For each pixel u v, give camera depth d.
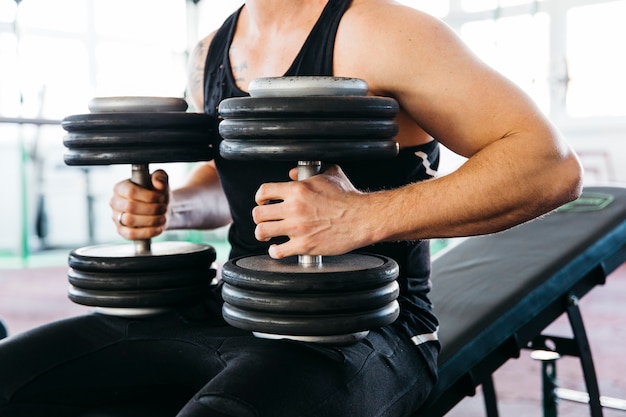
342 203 1.18
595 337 3.77
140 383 1.46
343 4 1.35
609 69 6.78
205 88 1.58
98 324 1.49
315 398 1.11
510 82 1.26
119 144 1.38
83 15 7.15
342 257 1.32
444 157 7.12
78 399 1.45
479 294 1.83
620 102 6.77
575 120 7.04
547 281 1.88
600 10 6.74
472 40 7.43
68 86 7.11
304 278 1.13
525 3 7.07
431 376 1.42
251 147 1.14
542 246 2.04
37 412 1.42
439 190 1.20
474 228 1.23
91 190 6.96
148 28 7.47
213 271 1.54
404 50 1.25
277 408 1.07
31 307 4.59
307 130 1.10
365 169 1.35
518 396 2.89
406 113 1.34
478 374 1.70
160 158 1.40
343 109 1.10
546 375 2.17
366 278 1.15
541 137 1.19
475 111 1.22
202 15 7.61
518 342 1.77
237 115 1.14
